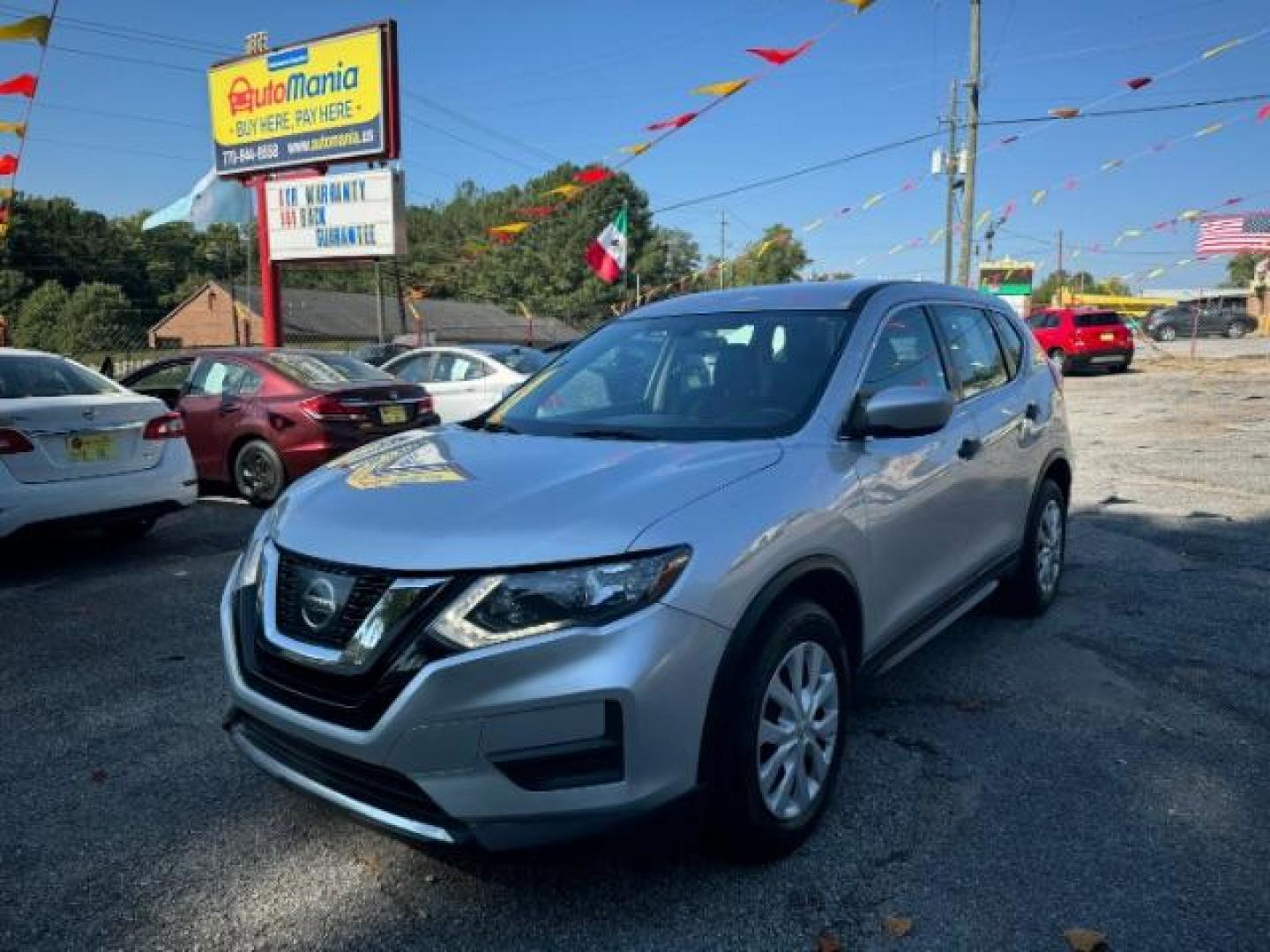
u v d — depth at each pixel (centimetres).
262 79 1549
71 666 441
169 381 916
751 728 250
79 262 7250
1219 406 1431
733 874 265
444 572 228
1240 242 2183
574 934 242
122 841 291
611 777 226
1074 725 358
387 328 6256
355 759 234
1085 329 2178
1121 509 730
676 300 427
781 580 258
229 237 8019
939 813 296
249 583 279
